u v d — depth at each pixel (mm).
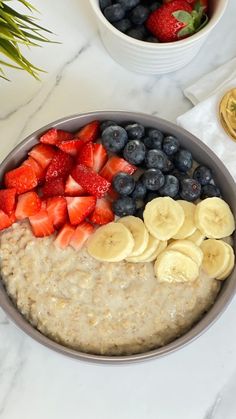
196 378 601
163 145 598
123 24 616
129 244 566
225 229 585
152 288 568
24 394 594
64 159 600
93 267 573
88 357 540
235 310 614
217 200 588
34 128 649
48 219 582
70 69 663
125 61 648
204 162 608
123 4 607
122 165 594
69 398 594
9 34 565
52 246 578
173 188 588
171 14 598
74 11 675
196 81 667
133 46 606
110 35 615
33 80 657
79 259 575
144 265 573
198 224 582
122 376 599
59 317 560
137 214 596
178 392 598
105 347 558
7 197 578
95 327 559
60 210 583
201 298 570
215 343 607
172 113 661
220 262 571
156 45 598
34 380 597
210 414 596
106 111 600
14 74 656
